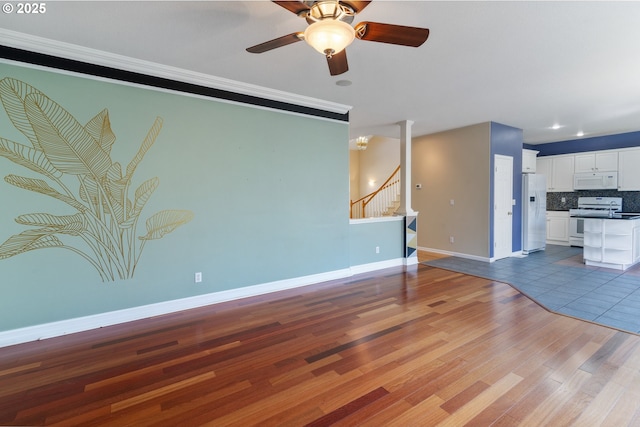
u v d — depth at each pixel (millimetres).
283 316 3314
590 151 7105
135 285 3256
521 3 2180
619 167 6621
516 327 2955
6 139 2682
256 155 3957
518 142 6223
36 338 2803
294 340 2762
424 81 3652
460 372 2236
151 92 3273
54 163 2857
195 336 2859
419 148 6812
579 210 7336
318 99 4320
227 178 3752
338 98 4285
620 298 3713
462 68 3281
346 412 1852
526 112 4984
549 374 2189
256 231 3986
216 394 2027
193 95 3508
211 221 3662
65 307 2932
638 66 3246
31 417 1832
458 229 6172
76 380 2191
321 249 4582
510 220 6156
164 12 2301
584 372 2207
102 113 3041
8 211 2703
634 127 6121
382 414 1830
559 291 4004
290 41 2096
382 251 5406
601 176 6859
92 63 2982
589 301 3623
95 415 1844
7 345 2695
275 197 4125
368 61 3107
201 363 2398
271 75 3504
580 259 5914
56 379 2203
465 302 3656
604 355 2430
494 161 5695
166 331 2967
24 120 2734
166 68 3270
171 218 3418
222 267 3754
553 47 2826
